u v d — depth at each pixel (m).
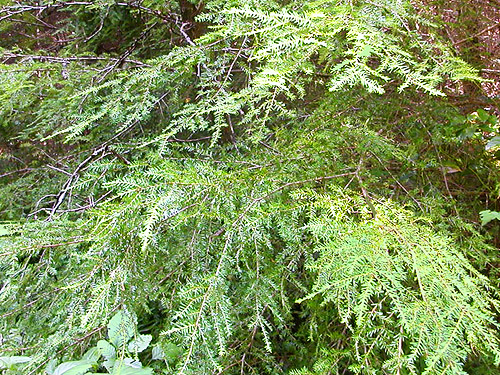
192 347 0.81
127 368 1.04
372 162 1.39
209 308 0.89
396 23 0.89
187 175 1.00
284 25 0.90
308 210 1.04
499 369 0.97
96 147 2.19
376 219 0.83
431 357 0.62
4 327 1.14
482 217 1.27
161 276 1.06
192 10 2.37
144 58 2.80
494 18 1.86
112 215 0.89
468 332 0.63
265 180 1.06
